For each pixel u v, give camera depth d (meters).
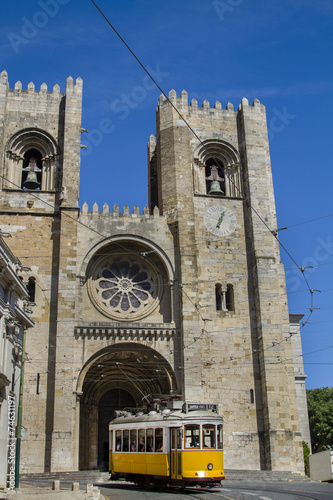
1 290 31.06
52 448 43.97
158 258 52.31
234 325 50.84
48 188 52.66
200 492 30.22
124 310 51.22
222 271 52.38
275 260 52.47
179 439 30.89
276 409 48.06
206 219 53.66
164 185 53.75
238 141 57.00
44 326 48.03
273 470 46.31
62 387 45.56
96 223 51.53
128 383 55.69
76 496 25.39
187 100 56.88
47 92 55.19
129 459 35.06
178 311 50.19
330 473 43.34
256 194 54.38
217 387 48.94
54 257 50.03
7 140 53.03
